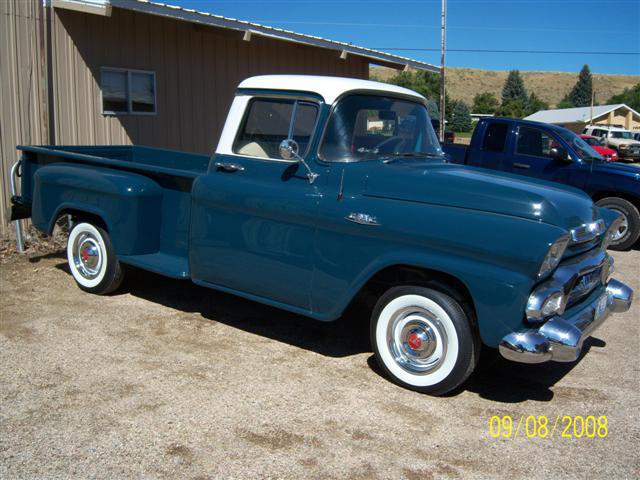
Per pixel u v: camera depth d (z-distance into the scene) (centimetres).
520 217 385
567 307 414
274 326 543
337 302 440
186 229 536
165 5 847
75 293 611
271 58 1223
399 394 419
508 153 970
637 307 638
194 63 1043
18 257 736
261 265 471
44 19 805
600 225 439
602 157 959
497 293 371
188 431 363
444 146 1039
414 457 344
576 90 10850
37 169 640
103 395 404
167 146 1009
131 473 321
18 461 329
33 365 446
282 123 471
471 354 396
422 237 396
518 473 331
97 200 561
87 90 873
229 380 432
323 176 445
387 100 489
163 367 449
